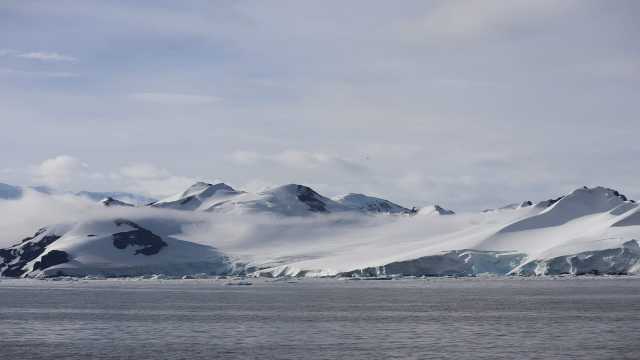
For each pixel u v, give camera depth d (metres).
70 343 148.25
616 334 156.38
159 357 130.75
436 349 136.88
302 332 164.00
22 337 158.12
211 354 133.38
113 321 190.00
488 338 151.50
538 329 166.00
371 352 134.12
